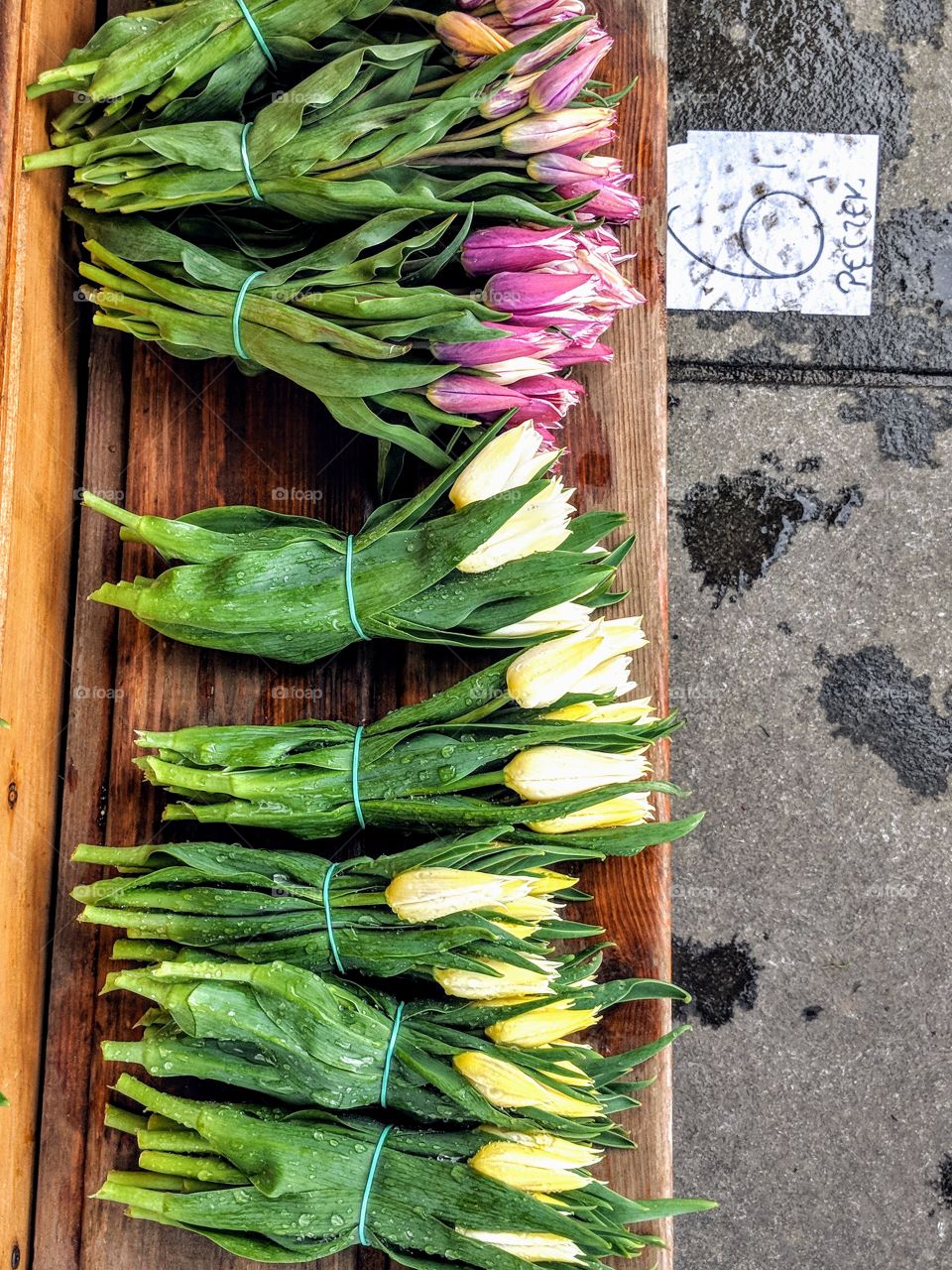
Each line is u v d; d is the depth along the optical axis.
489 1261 0.78
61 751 0.95
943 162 1.39
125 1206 0.89
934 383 1.39
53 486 0.93
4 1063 0.86
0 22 0.85
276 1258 0.81
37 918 0.91
